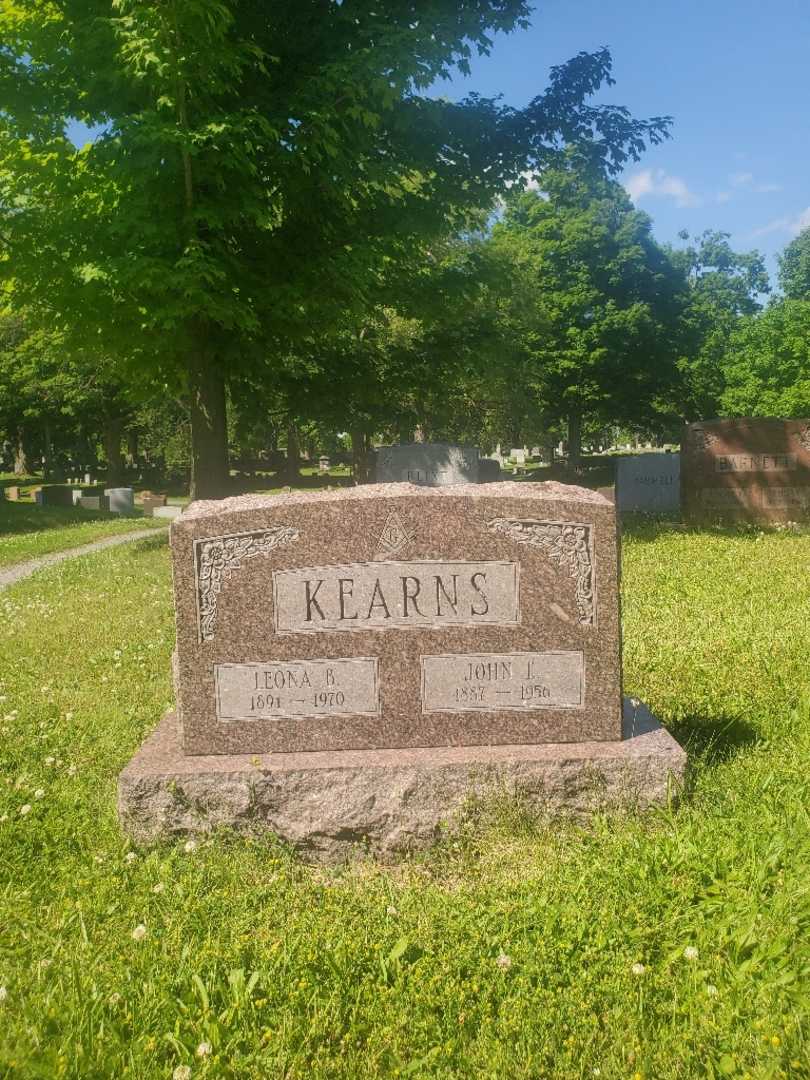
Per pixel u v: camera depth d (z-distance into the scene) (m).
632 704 5.38
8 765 5.60
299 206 14.32
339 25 14.17
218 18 11.84
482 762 4.50
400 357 20.89
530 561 4.74
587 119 16.84
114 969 3.31
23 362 48.00
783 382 35.78
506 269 17.53
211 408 15.54
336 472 59.34
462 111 16.23
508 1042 2.92
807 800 4.34
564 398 45.12
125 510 36.56
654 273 44.81
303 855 4.50
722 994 3.07
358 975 3.31
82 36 12.47
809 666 6.63
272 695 4.73
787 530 15.51
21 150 13.66
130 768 4.55
